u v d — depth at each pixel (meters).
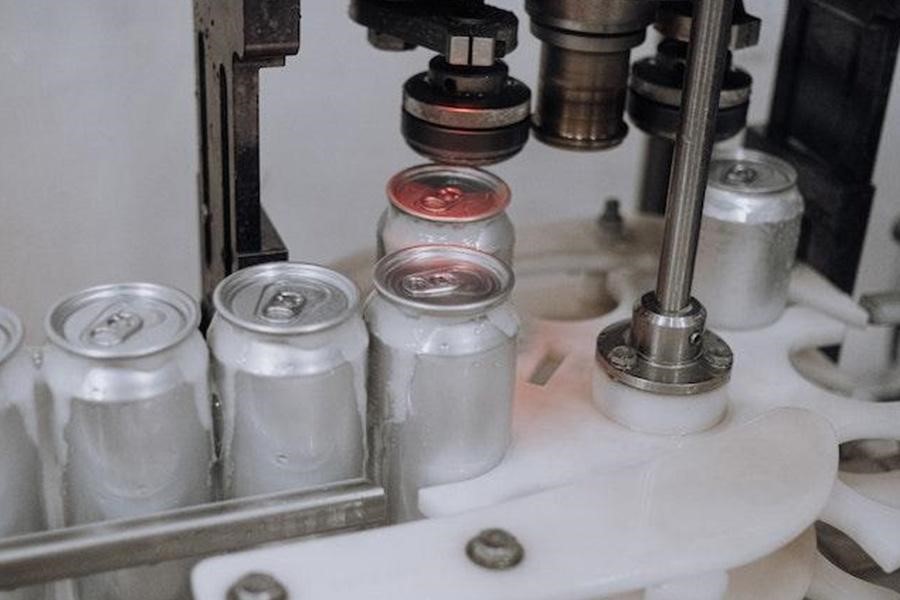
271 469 0.82
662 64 1.11
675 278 0.92
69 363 0.76
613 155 1.58
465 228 0.93
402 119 1.03
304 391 0.79
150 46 1.32
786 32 1.25
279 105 1.40
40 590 0.81
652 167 1.39
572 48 1.01
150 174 1.38
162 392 0.76
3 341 0.78
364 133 1.45
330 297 0.83
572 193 1.58
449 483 0.87
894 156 1.64
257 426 0.80
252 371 0.78
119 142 1.36
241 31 0.86
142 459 0.78
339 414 0.81
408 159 1.48
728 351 0.97
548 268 1.23
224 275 1.02
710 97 0.85
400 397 0.84
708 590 0.80
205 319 1.03
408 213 0.93
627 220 1.32
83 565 0.76
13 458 0.77
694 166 0.87
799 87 1.26
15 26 1.26
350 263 1.18
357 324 0.82
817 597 0.92
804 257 1.26
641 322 0.95
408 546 0.78
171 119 1.36
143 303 0.82
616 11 1.00
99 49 1.31
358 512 0.81
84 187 1.36
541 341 1.07
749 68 1.57
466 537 0.79
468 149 0.99
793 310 1.14
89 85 1.32
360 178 1.47
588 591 0.76
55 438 0.80
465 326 0.82
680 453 0.87
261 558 0.77
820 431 0.90
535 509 0.81
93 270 1.41
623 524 0.80
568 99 1.04
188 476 0.80
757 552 0.80
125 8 1.30
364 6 1.02
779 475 0.85
